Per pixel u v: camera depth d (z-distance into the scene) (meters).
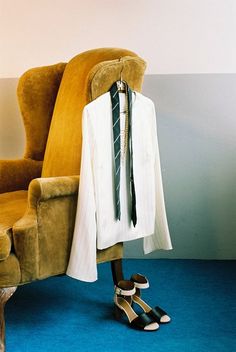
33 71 2.23
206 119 2.45
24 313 1.85
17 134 2.58
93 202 1.57
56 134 2.08
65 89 2.10
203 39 2.42
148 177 1.80
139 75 1.77
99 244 1.62
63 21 2.50
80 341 1.60
